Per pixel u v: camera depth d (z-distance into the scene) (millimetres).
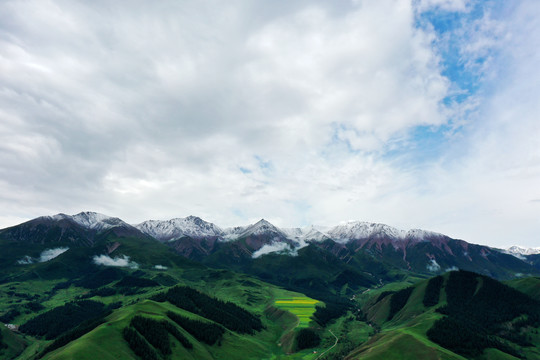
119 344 186250
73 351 163750
